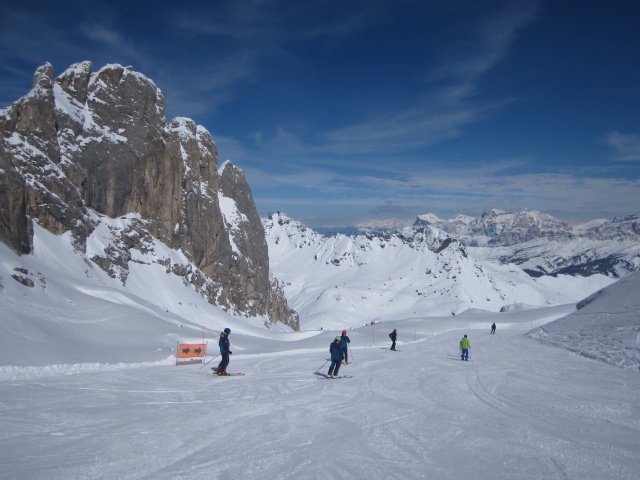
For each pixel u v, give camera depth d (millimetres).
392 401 14086
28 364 18359
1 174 41219
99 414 11516
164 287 64500
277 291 123188
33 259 43375
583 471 7961
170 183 75500
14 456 8266
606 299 35031
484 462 8430
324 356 28328
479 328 76000
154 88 76500
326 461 8461
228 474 7754
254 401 13953
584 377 18094
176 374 18812
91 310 35750
